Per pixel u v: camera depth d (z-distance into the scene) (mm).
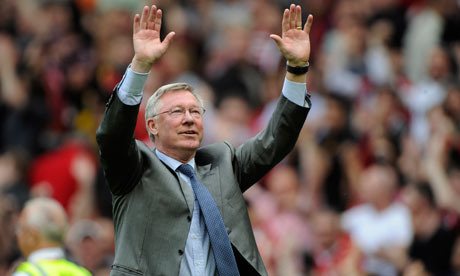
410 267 34812
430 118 39875
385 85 42938
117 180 17578
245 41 48969
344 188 39656
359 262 35156
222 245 17312
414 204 35562
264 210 36156
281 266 35250
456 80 43188
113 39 48781
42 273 22281
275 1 51562
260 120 42969
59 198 39531
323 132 41312
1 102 45531
